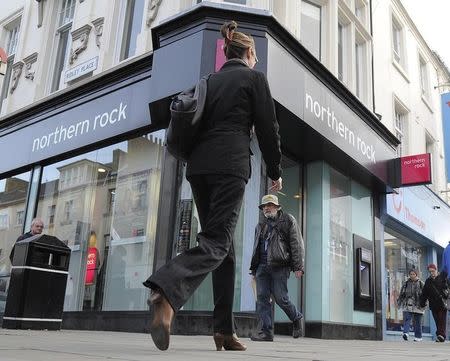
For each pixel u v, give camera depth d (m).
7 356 2.06
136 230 7.29
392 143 10.44
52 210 8.74
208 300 6.27
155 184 7.17
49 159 8.88
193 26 6.82
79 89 8.42
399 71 12.98
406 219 11.28
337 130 8.11
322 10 9.64
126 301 7.11
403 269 11.77
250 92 2.63
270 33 6.89
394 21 13.62
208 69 6.55
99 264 7.71
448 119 13.60
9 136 9.77
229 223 2.46
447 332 12.32
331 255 8.43
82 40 9.67
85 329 7.20
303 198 8.48
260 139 2.67
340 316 8.47
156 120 7.12
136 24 9.13
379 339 9.45
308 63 7.53
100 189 8.08
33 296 5.32
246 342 4.87
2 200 9.88
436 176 14.73
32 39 11.11
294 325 6.18
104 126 7.85
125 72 7.73
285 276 5.75
